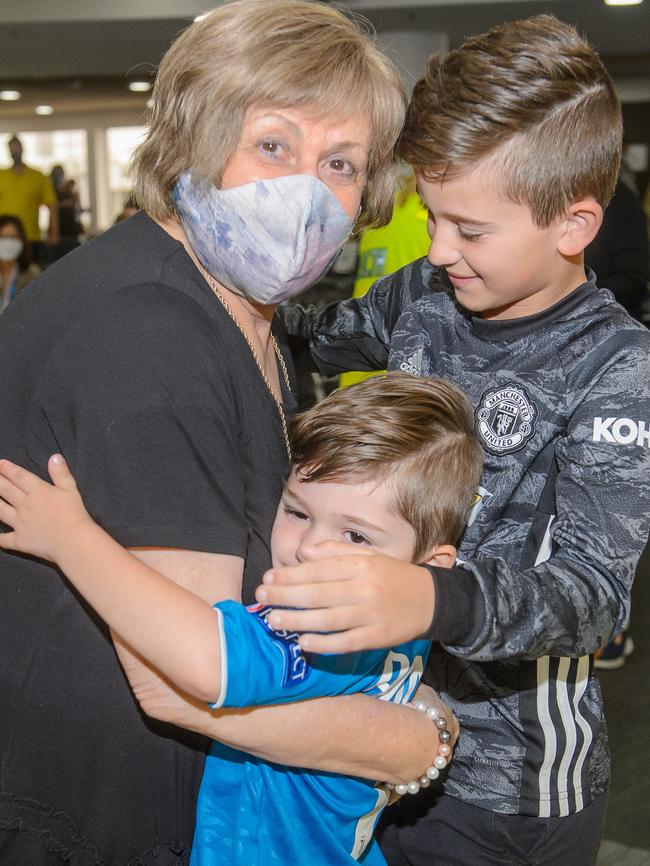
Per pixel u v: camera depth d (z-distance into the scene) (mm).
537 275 1086
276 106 958
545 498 1125
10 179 7496
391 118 1070
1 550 995
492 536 1146
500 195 1026
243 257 1003
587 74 1040
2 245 5176
